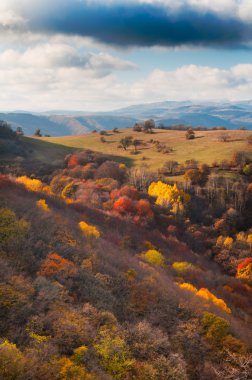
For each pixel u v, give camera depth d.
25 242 31.00
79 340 19.42
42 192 64.50
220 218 94.75
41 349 17.11
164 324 27.34
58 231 38.09
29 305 20.89
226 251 75.38
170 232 80.19
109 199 90.69
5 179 56.03
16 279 23.47
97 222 63.09
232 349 26.66
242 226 94.25
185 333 26.17
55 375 15.47
